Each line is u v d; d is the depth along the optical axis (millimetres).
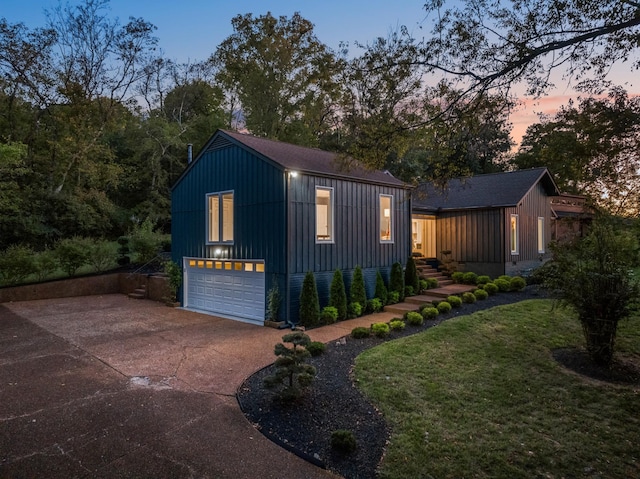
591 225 7434
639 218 6656
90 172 21094
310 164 11336
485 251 15734
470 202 16266
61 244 15867
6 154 15602
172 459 4141
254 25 27625
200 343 8586
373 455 4281
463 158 7316
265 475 3916
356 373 6488
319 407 5340
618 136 5504
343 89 6867
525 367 6887
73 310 12727
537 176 16891
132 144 26312
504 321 9445
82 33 20016
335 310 10383
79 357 7617
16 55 17875
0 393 5828
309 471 4012
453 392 5871
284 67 28078
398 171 22719
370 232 12477
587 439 4723
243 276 11469
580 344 7988
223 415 5156
